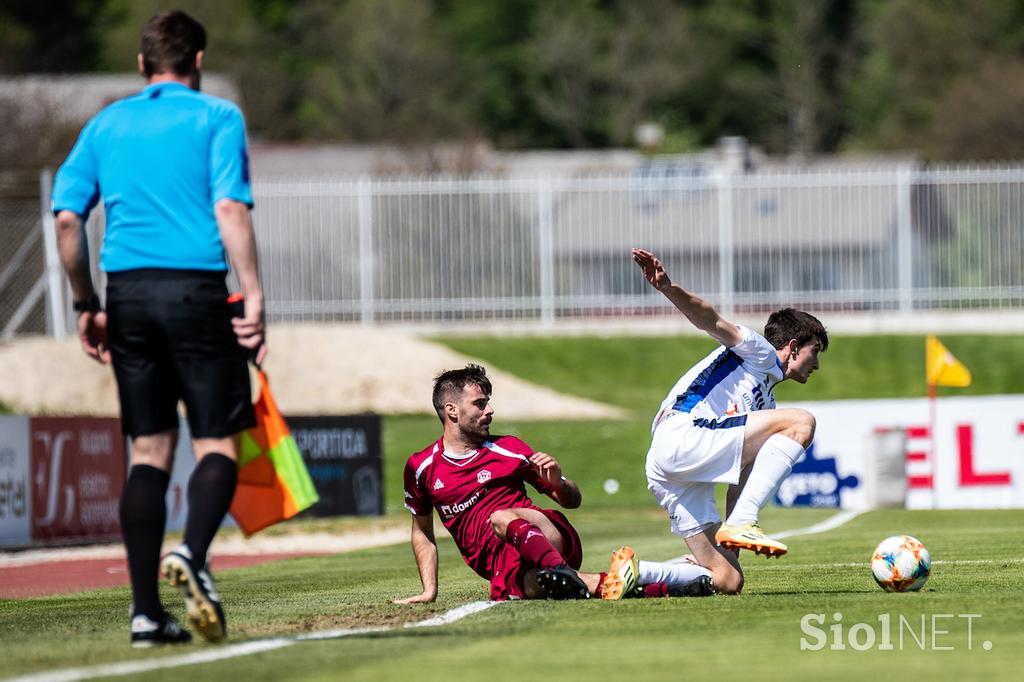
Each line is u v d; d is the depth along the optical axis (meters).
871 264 120.38
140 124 17.86
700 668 14.96
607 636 17.53
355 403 100.12
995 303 120.81
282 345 105.56
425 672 14.83
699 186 120.38
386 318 121.06
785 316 23.77
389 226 120.69
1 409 91.69
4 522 48.06
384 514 61.41
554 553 22.27
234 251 17.41
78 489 52.31
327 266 120.25
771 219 122.00
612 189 120.38
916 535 41.25
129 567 17.44
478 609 21.23
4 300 105.19
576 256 129.62
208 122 17.84
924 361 113.31
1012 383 109.06
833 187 122.25
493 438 23.67
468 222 121.31
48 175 103.25
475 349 116.88
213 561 42.97
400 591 27.25
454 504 23.20
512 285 121.50
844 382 110.44
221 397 17.44
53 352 99.19
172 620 17.84
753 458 22.45
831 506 62.62
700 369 23.11
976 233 119.81
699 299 22.34
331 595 26.73
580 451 82.88
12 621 22.66
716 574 22.64
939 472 62.91
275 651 16.69
